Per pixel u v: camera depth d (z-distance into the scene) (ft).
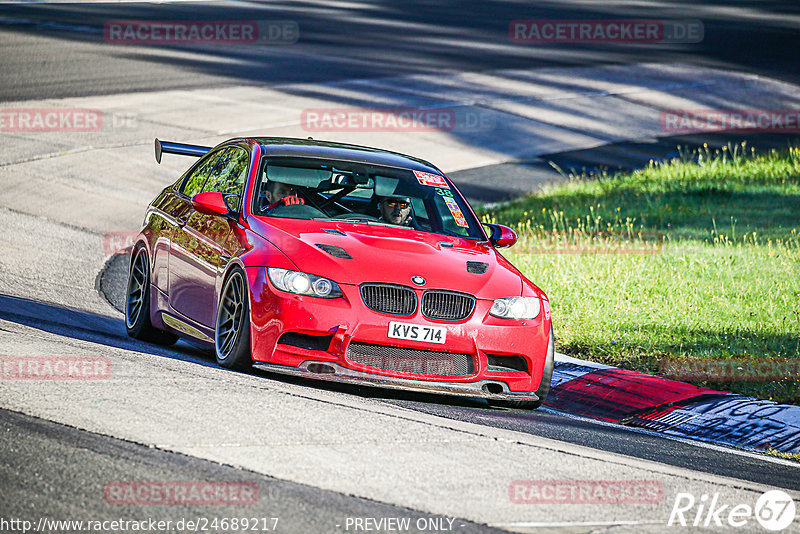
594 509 56.39
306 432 65.21
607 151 271.90
